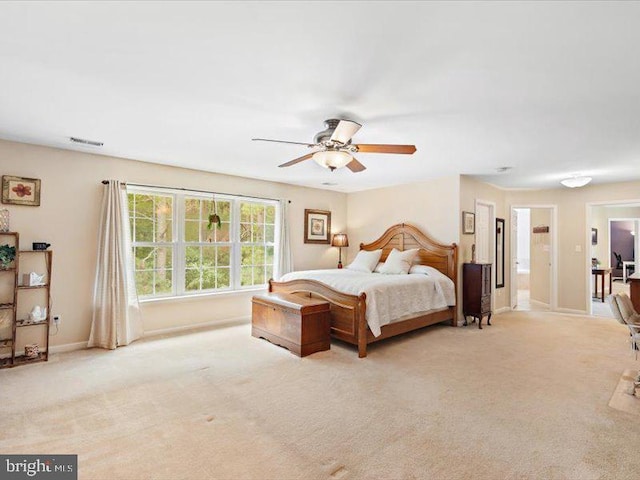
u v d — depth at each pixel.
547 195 6.25
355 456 1.94
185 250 4.74
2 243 3.42
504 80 2.14
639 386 2.79
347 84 2.21
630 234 10.16
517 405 2.55
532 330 4.80
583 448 2.02
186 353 3.70
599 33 1.65
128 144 3.58
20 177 3.50
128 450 1.97
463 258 5.15
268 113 2.71
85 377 3.02
